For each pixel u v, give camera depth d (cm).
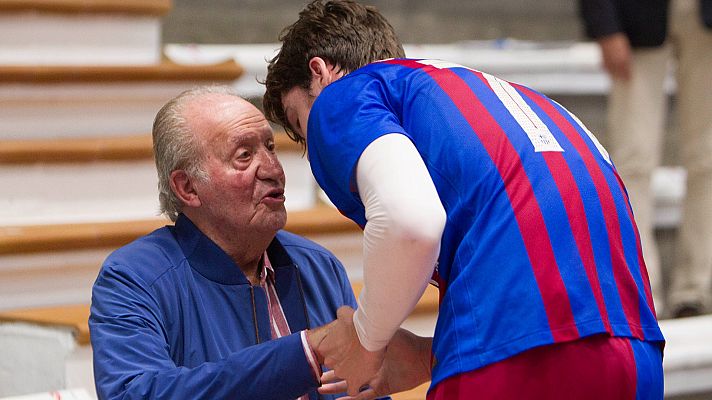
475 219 373
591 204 380
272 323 479
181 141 461
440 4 1166
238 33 1055
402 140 366
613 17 905
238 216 461
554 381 361
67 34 774
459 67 411
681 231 961
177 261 465
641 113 925
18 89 722
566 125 404
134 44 800
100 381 424
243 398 401
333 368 398
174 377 407
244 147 460
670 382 769
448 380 372
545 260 365
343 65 422
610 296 372
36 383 614
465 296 369
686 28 930
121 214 721
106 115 756
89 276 677
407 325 670
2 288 656
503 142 379
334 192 389
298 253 504
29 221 697
